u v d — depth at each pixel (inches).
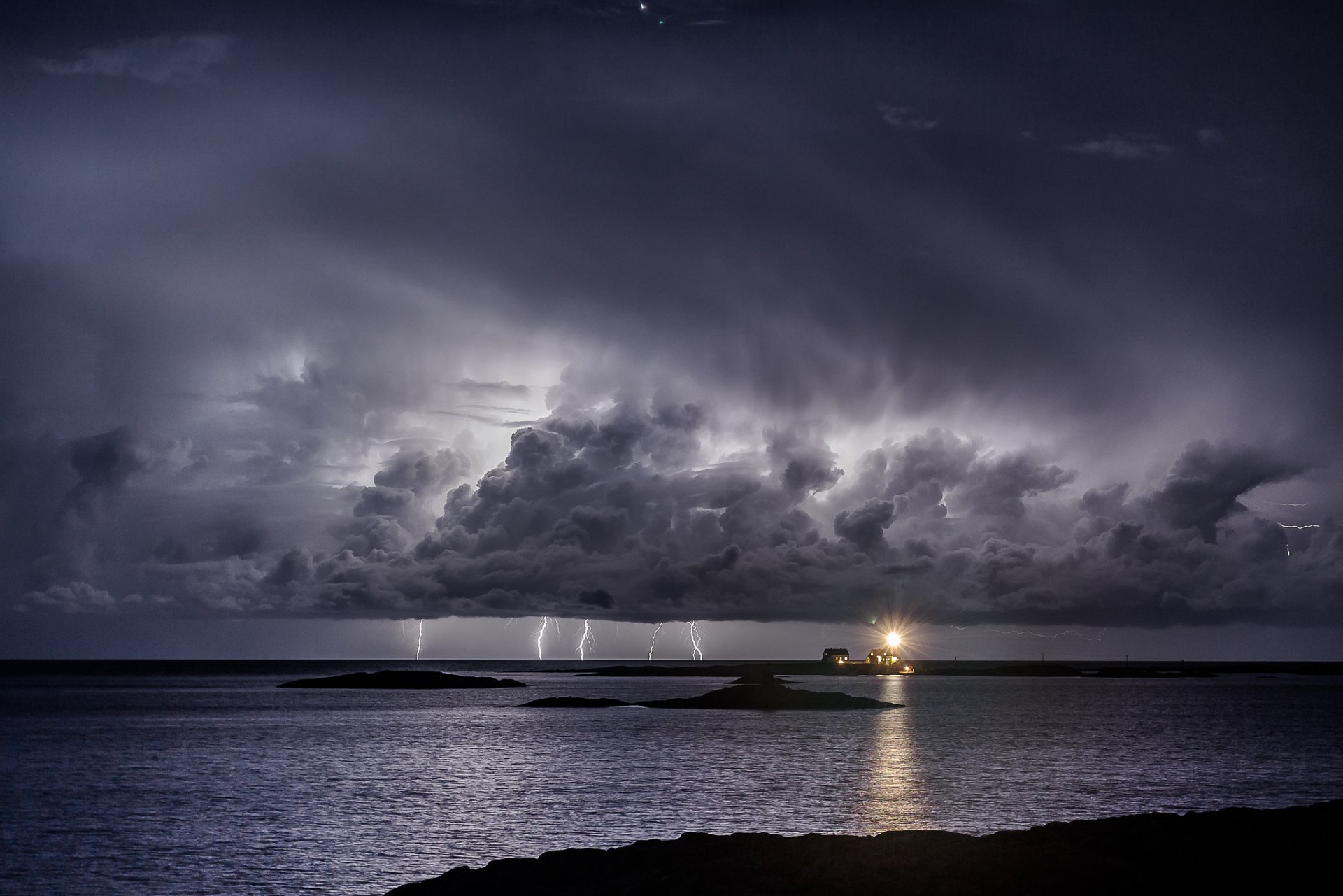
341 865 1820.9
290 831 2123.5
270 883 1702.8
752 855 1307.8
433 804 2449.6
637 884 1238.9
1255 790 2620.6
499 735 4320.9
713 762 3260.3
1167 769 3041.3
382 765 3275.1
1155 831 1348.4
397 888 1537.9
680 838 1434.5
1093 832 1354.6
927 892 1150.3
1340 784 2746.1
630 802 2444.6
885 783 2733.8
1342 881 1191.6
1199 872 1211.9
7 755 3587.6
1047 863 1220.5
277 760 3437.5
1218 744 3855.8
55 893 1654.8
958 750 3622.0
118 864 1840.6
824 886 1173.7
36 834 2106.3
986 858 1240.2
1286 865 1230.9
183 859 1873.8
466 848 1943.9
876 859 1255.5
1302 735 4239.7
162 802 2514.8
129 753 3654.0
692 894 1192.2
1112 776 2876.5
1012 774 2925.7
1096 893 1151.6
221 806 2443.4
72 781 2925.7
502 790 2667.3
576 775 2967.5
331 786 2780.5
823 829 2097.7
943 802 2415.1
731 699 6304.1
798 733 4350.4
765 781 2790.4
